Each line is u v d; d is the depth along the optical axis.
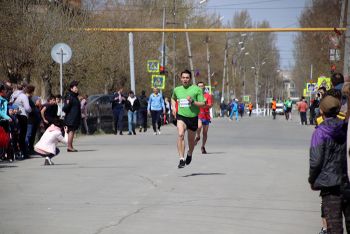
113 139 40.22
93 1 66.56
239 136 44.81
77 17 58.03
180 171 22.23
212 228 12.97
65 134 30.28
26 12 50.91
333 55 65.38
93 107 46.25
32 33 50.72
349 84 11.95
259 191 17.80
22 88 27.50
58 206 15.34
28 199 16.33
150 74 77.38
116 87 72.75
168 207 15.26
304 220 13.90
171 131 51.97
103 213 14.45
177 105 21.45
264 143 37.12
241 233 12.55
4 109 24.69
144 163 24.83
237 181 19.75
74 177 20.56
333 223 10.30
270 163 25.06
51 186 18.58
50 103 29.00
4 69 50.78
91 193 17.30
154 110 46.94
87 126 44.69
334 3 85.25
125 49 74.44
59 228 12.88
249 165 24.30
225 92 156.00
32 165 24.25
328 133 10.27
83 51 54.81
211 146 34.44
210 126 63.88
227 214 14.45
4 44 49.19
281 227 13.19
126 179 20.09
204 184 19.08
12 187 18.38
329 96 10.54
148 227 13.00
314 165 10.27
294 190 18.00
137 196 16.84
